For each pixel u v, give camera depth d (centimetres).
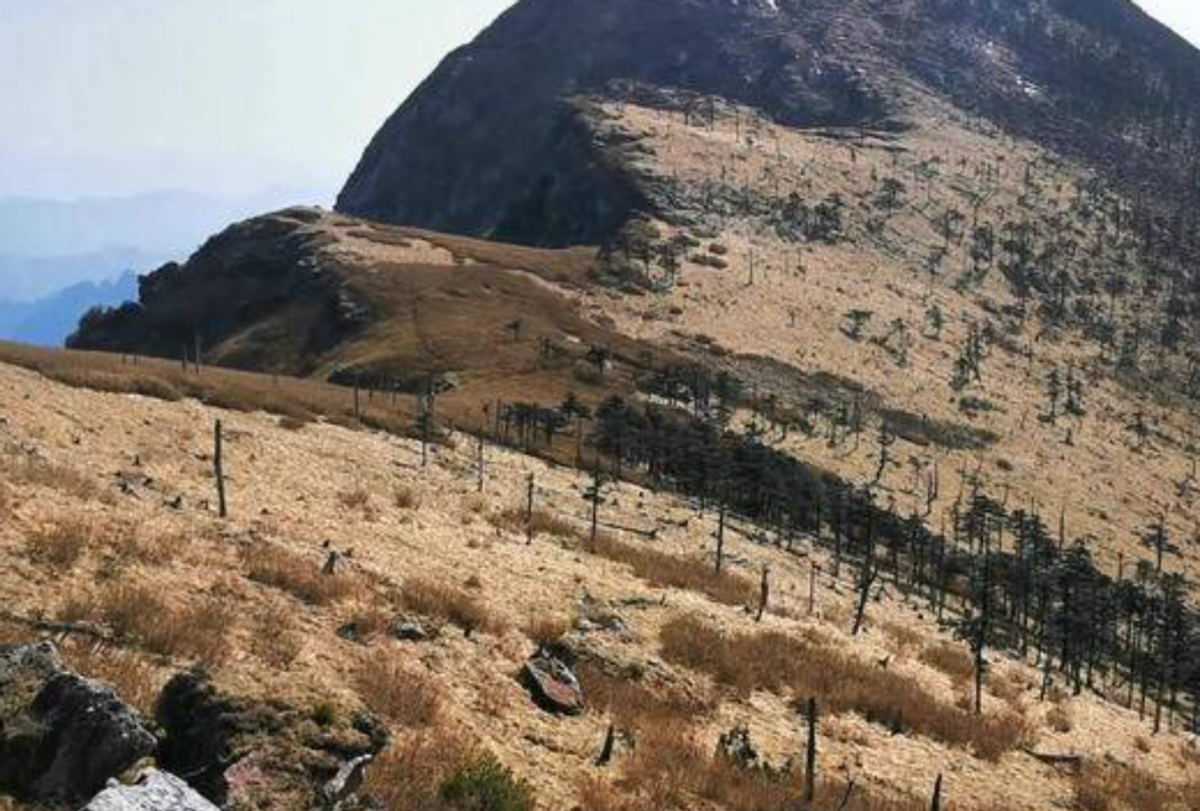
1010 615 11606
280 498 4744
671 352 18975
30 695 1451
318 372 18162
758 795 2584
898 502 15712
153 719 1579
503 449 10319
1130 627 12362
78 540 2628
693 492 12012
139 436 5384
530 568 4622
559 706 2806
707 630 4256
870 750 3588
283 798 1452
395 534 4566
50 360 8050
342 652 2581
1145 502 19238
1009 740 4278
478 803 1873
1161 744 5622
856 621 5966
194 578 2750
